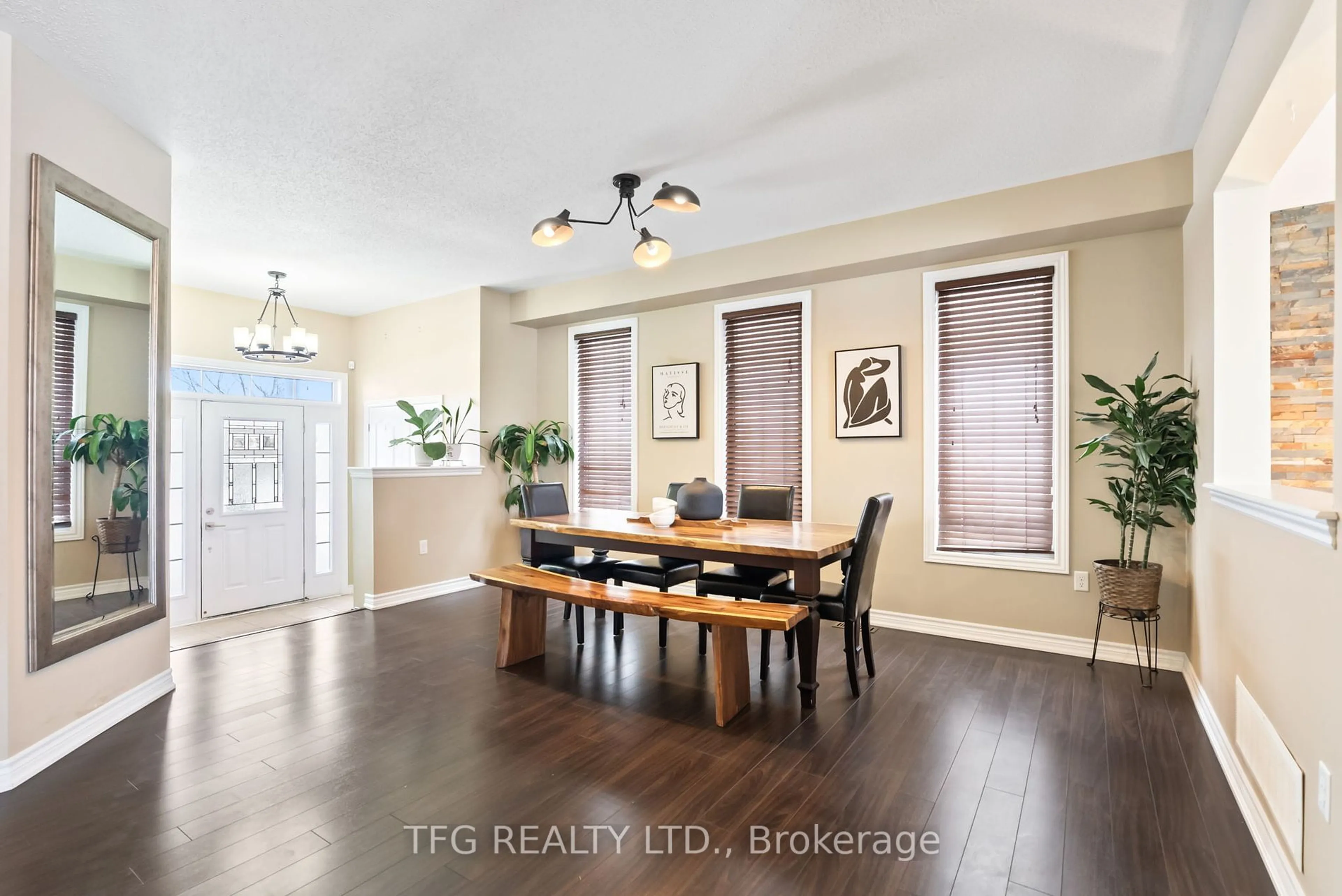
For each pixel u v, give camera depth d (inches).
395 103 105.1
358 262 189.3
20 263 90.7
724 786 88.0
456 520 216.1
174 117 109.1
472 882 68.4
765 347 190.4
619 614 161.5
